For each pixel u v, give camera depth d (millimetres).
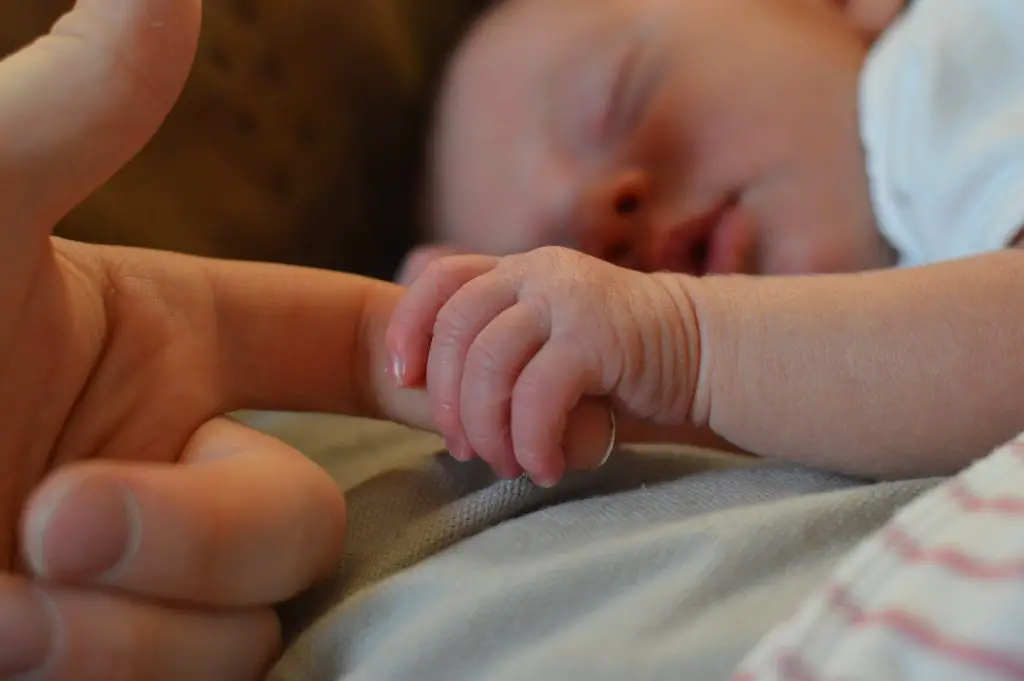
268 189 694
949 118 611
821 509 379
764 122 699
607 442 450
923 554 291
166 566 296
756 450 450
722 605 339
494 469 458
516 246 737
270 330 452
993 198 571
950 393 426
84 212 586
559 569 361
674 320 442
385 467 514
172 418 385
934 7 662
